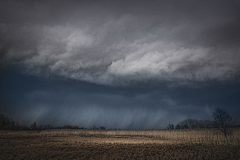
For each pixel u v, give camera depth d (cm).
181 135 4878
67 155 2138
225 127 3916
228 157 2122
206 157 2089
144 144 3092
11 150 2208
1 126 6397
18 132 5225
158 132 6203
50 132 5628
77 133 5788
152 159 2017
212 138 3919
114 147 2684
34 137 3862
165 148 2689
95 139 4172
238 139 3444
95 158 2044
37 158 1931
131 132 6506
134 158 2084
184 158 2064
